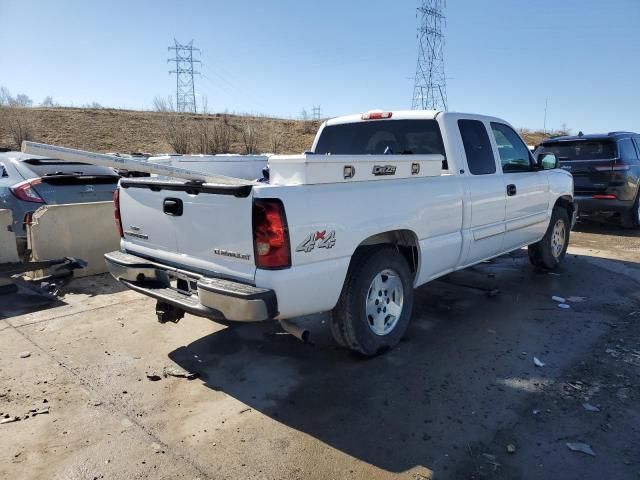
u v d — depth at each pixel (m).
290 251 3.24
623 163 9.79
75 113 40.31
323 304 3.53
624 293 5.95
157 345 4.38
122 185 4.22
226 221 3.35
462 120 5.09
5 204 6.50
